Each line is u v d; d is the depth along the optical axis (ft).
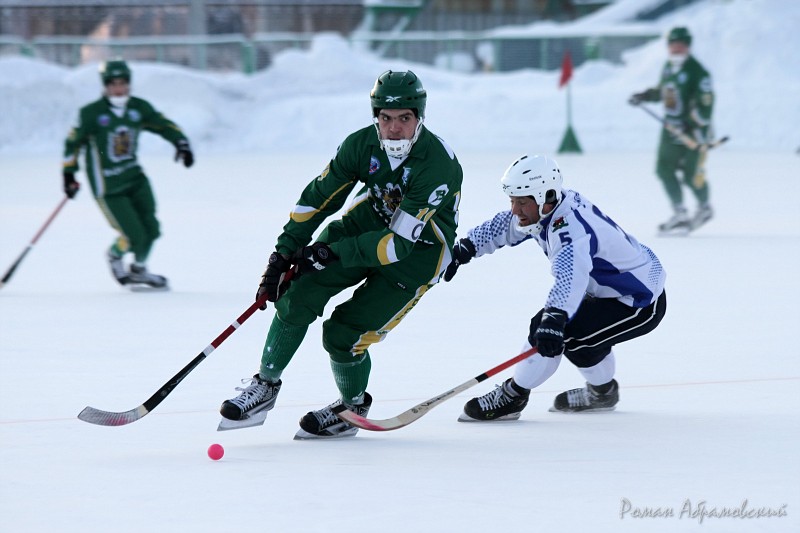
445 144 48.67
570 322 52.39
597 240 50.21
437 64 357.41
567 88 284.82
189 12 379.76
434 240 49.60
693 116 121.90
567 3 422.41
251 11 393.91
